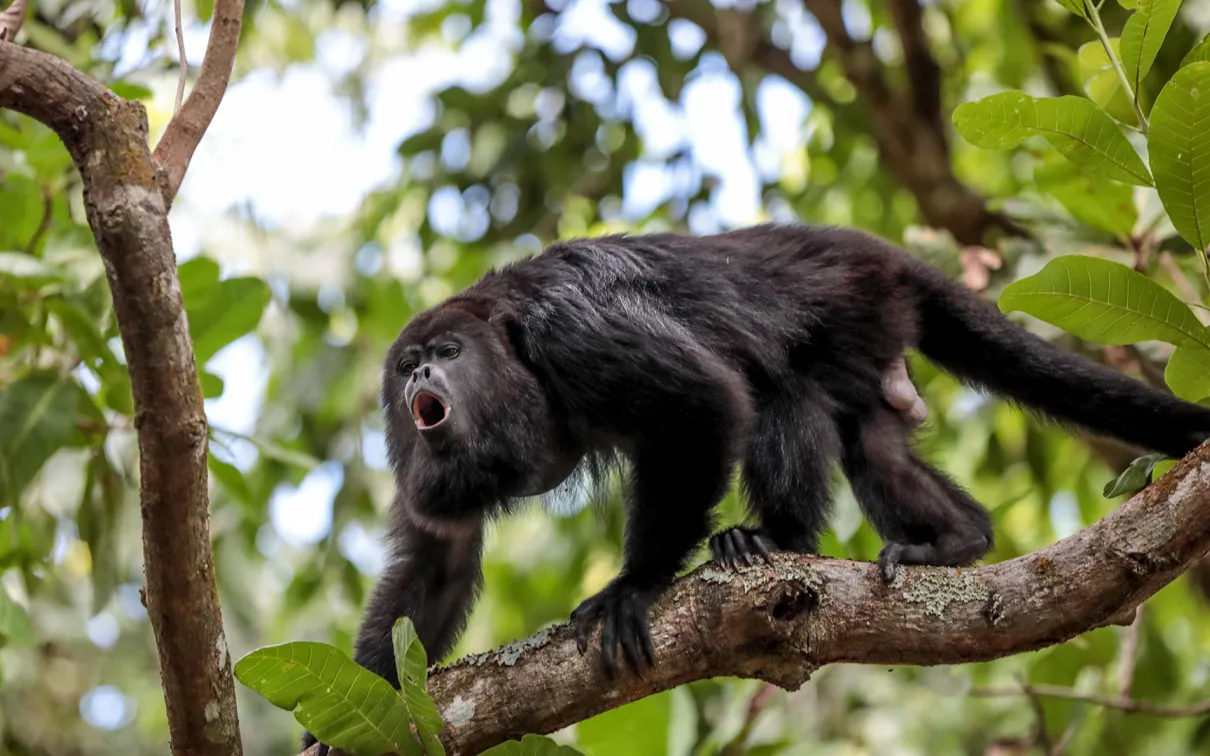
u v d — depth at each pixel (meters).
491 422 4.15
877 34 8.29
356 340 6.89
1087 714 5.64
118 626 6.55
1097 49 4.29
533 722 3.18
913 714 6.62
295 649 2.73
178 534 2.67
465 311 4.27
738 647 3.15
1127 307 2.97
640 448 3.97
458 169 7.32
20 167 4.52
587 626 3.26
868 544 5.99
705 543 3.79
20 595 4.86
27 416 4.11
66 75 2.43
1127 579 2.85
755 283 4.28
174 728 2.89
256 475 6.44
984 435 6.99
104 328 4.25
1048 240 5.45
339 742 2.93
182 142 2.79
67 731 6.22
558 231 7.40
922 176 6.67
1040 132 3.10
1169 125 2.78
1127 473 3.33
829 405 4.30
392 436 4.35
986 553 4.23
